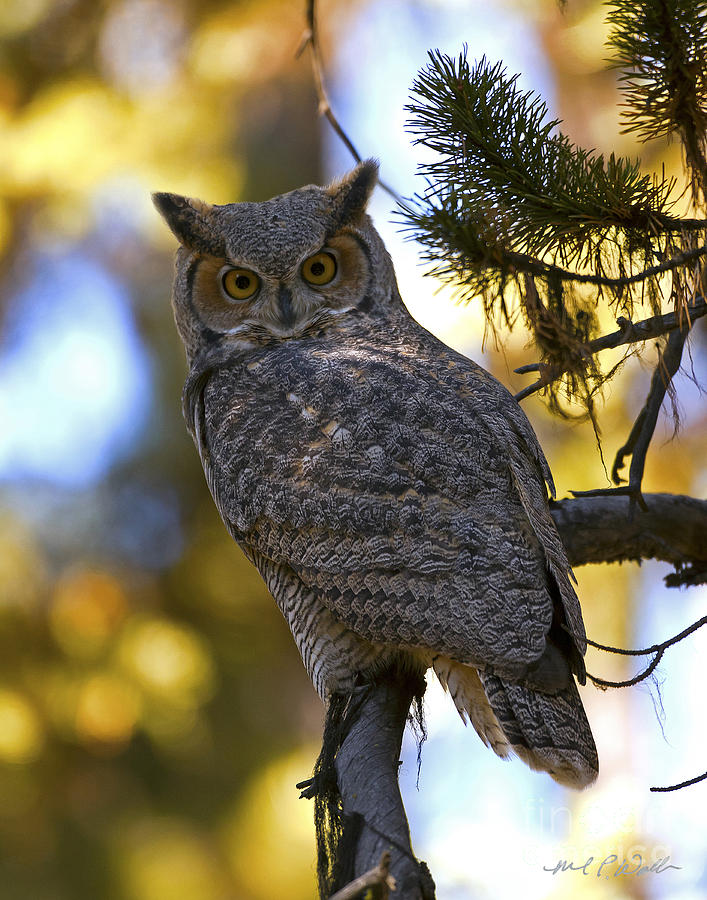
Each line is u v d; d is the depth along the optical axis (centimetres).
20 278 2125
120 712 2006
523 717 733
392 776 657
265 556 865
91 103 2023
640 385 1591
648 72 635
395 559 791
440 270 689
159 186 1955
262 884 2012
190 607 2178
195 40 2072
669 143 711
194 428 991
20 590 2014
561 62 2003
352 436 834
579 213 649
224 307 1009
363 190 1027
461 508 792
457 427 823
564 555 792
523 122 663
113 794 2061
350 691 833
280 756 2153
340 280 1008
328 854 668
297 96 2192
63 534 2120
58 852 2002
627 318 679
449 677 798
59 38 2127
